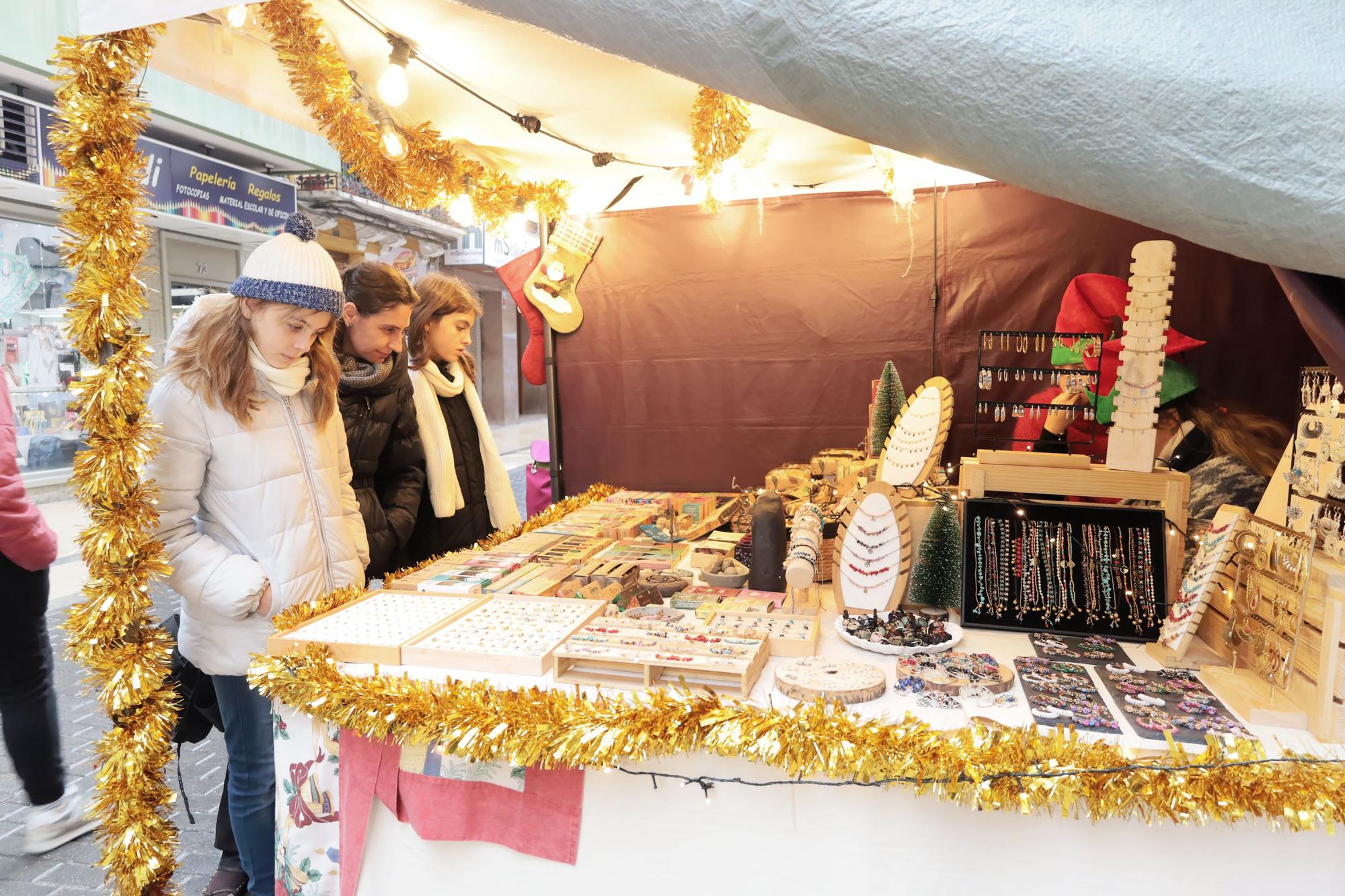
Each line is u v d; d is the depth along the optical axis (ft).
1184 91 2.72
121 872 5.96
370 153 8.97
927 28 2.86
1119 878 4.70
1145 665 5.75
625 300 13.24
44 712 9.02
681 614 6.79
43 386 26.43
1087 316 9.33
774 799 5.06
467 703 5.14
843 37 2.94
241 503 6.85
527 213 12.42
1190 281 10.52
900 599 6.80
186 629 6.97
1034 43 2.80
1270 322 10.28
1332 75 2.68
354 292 8.96
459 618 6.65
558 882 5.53
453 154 10.18
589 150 10.98
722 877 5.21
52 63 5.42
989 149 2.98
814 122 3.28
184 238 29.86
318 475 7.33
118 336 5.69
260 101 8.05
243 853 7.10
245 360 6.77
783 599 7.23
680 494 12.48
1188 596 5.82
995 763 4.39
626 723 4.85
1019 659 5.82
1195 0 2.77
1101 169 2.87
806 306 12.43
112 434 5.71
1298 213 2.74
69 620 5.80
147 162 5.94
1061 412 8.52
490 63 8.05
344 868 5.87
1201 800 4.15
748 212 12.55
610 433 13.56
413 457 10.07
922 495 7.45
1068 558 6.65
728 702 5.14
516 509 12.32
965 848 4.87
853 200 12.12
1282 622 5.00
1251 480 7.73
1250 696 4.97
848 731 4.59
